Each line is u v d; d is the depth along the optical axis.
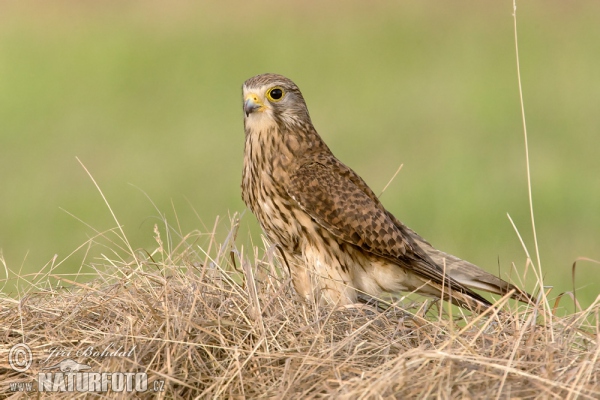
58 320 9.74
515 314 9.93
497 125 30.08
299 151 12.58
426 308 11.22
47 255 18.59
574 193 23.28
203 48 42.34
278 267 11.99
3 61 39.75
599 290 17.05
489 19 46.75
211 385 8.85
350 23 46.88
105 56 41.00
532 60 39.44
